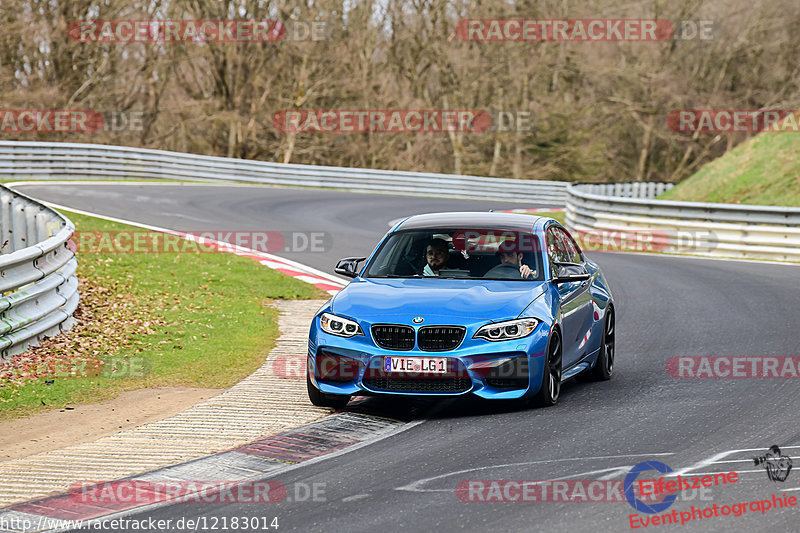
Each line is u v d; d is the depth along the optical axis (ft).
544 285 95.40
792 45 650.02
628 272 199.72
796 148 303.89
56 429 87.71
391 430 84.53
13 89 486.38
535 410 90.84
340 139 607.37
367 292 93.40
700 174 338.95
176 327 133.28
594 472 69.82
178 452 78.84
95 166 356.79
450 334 86.99
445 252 100.12
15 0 470.80
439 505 62.90
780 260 225.35
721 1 655.35
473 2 600.39
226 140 583.17
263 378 107.14
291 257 206.49
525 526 58.44
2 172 323.57
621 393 98.48
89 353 116.47
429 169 640.17
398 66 617.62
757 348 120.26
